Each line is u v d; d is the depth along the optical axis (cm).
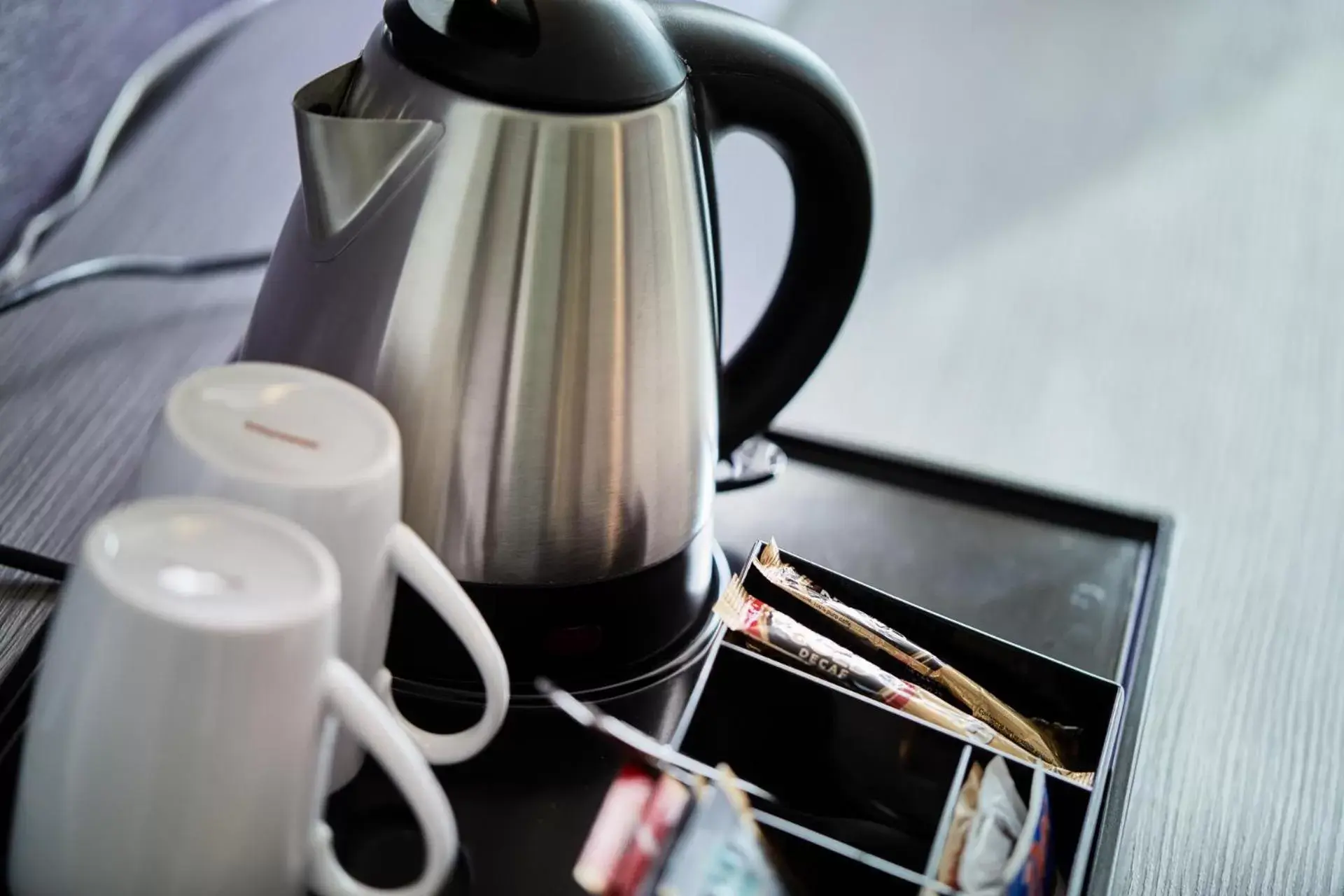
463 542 42
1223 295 92
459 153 38
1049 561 58
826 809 43
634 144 39
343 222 40
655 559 45
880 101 109
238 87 84
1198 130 113
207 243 72
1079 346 84
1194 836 51
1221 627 63
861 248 50
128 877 31
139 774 29
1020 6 131
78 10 72
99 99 76
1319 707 59
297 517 34
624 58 39
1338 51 129
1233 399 81
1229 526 70
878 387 77
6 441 57
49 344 64
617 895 36
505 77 38
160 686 28
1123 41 127
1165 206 101
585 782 43
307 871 34
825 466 62
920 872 39
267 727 30
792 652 42
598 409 41
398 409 40
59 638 30
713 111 44
